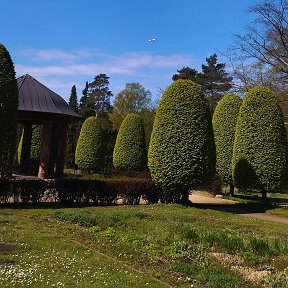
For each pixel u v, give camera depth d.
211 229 9.48
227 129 19.03
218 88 44.28
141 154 25.52
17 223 9.33
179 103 13.98
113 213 10.84
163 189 14.48
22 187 12.71
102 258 6.61
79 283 5.21
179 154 13.80
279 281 5.62
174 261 6.62
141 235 8.38
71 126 39.12
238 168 15.92
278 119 15.48
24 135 23.92
